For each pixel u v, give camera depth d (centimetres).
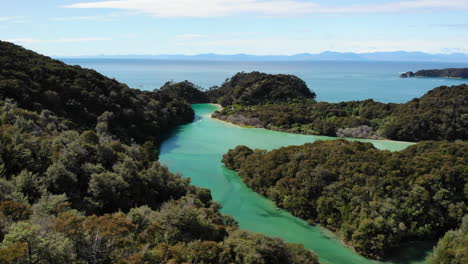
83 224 2397
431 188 4475
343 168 4969
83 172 4056
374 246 3906
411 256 3966
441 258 3450
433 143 6084
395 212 4228
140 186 4419
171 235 3020
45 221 2381
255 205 5331
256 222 4772
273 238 3434
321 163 5303
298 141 9456
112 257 2217
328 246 4188
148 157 6306
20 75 7000
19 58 8012
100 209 3672
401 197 4422
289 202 5041
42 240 1934
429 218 4312
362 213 4262
